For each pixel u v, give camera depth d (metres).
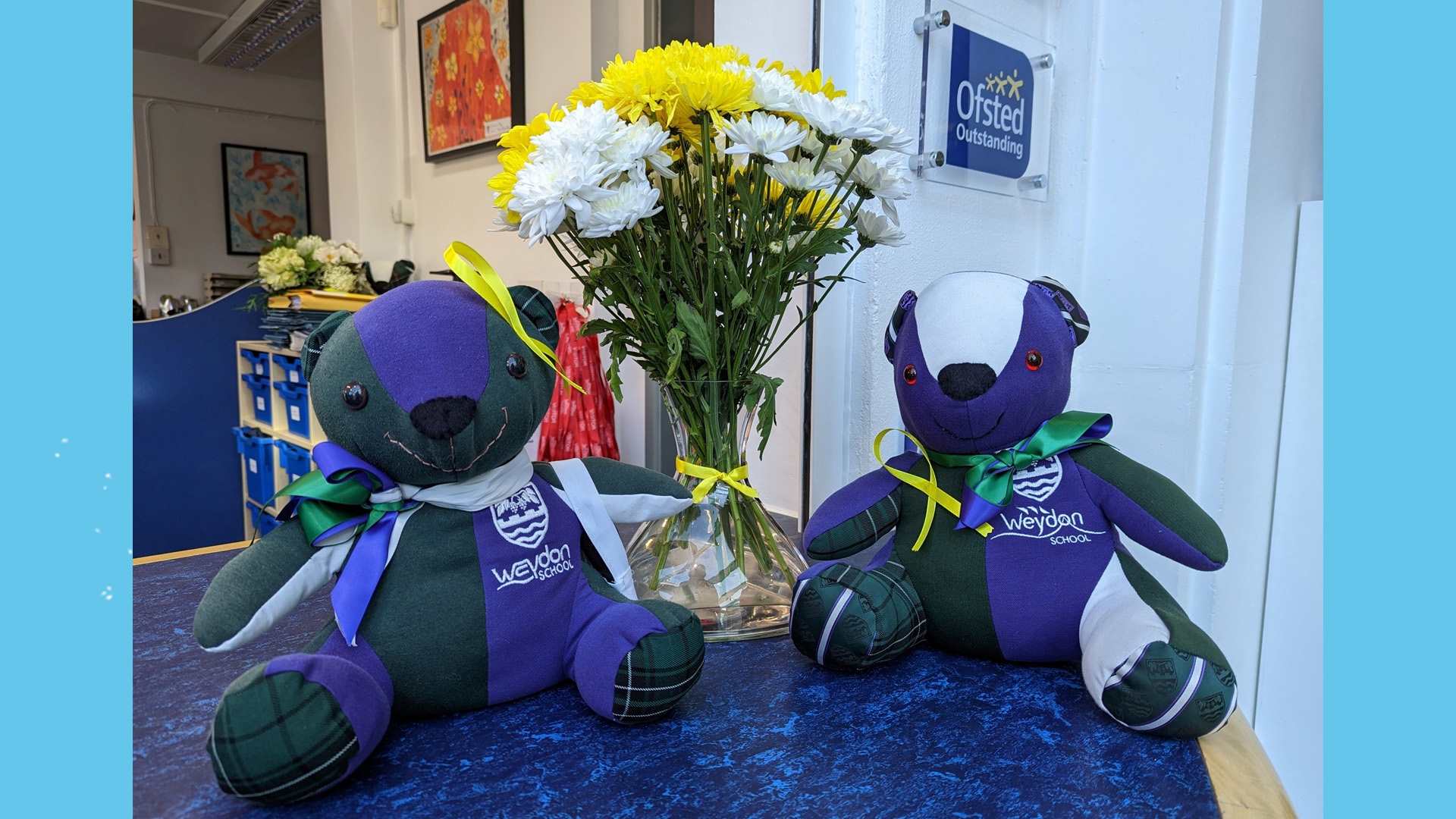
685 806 0.49
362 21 2.30
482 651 0.55
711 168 0.65
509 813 0.48
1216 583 1.07
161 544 1.99
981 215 1.04
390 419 0.52
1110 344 1.10
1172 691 0.55
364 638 0.53
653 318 0.67
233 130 2.86
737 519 0.74
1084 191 1.11
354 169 2.39
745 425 0.75
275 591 0.51
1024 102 1.07
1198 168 0.99
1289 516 1.23
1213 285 1.02
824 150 0.63
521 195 0.57
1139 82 1.04
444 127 2.16
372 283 2.24
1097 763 0.55
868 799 0.50
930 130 0.94
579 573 0.62
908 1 0.91
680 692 0.57
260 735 0.44
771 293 0.68
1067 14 1.09
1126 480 0.66
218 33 2.62
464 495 0.56
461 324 0.54
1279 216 1.12
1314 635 1.19
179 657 0.65
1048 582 0.66
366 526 0.55
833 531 0.72
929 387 0.67
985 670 0.70
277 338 1.89
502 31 1.87
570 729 0.58
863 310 0.92
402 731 0.57
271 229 2.97
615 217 0.56
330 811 0.48
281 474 1.81
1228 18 0.96
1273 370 1.19
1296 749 1.21
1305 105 1.17
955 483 0.70
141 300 2.74
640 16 1.47
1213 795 0.51
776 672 0.69
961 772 0.53
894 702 0.63
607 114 0.58
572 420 1.36
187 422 2.00
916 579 0.71
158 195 2.73
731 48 0.66
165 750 0.53
